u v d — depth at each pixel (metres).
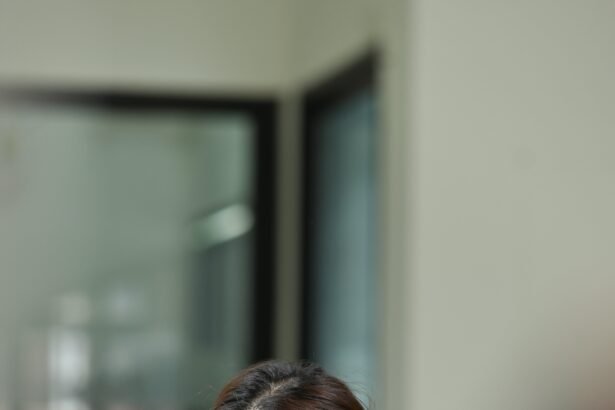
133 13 4.76
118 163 4.89
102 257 4.88
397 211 3.48
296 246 4.93
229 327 4.99
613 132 3.36
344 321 4.50
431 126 3.31
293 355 4.93
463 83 3.33
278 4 4.87
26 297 4.81
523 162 3.34
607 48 3.37
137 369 4.90
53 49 4.71
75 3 4.72
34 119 4.77
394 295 3.49
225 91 4.84
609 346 3.32
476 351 3.30
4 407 4.79
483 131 3.33
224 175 4.96
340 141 4.59
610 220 3.35
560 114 3.35
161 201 4.91
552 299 3.33
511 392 3.29
